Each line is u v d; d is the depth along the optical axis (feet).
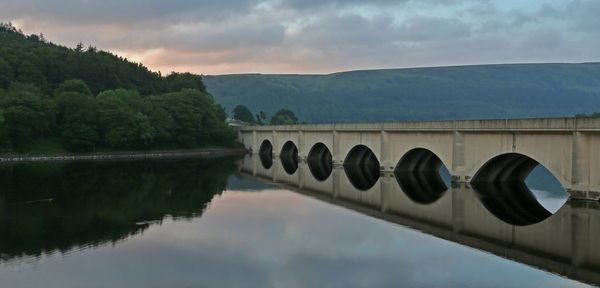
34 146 546.67
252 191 305.73
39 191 294.46
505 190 284.41
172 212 233.55
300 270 146.61
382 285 133.39
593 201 216.95
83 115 580.71
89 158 553.64
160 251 167.22
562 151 226.58
